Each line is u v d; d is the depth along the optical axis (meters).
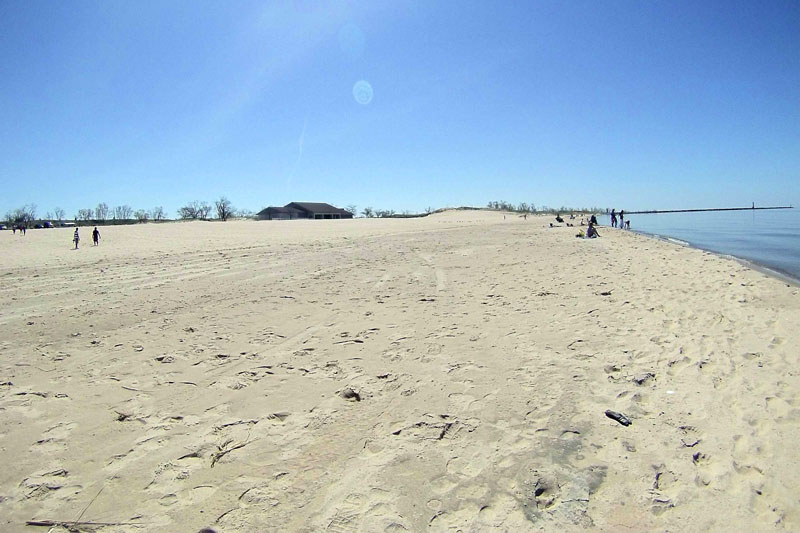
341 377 5.21
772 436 3.60
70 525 2.78
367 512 2.86
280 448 3.68
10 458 3.57
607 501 2.90
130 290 11.70
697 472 3.17
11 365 5.86
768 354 5.55
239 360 5.89
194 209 117.19
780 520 2.66
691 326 6.94
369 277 13.17
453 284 11.59
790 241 26.69
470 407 4.34
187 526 2.76
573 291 10.07
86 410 4.44
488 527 2.70
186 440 3.82
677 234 34.84
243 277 13.66
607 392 4.57
